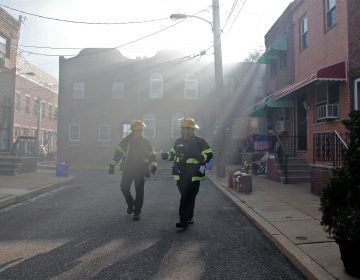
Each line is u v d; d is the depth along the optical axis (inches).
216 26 644.1
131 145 320.8
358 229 165.9
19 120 1245.7
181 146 284.4
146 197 448.8
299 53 603.2
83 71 1195.3
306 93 548.4
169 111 1173.7
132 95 1182.9
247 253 225.9
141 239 254.4
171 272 192.9
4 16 837.8
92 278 183.8
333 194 183.9
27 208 372.5
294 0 613.3
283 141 643.5
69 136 1192.2
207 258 215.8
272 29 754.2
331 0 487.2
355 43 416.2
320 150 453.7
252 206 358.0
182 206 282.8
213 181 590.2
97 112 1187.9
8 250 228.5
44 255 219.1
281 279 185.3
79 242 246.2
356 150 179.6
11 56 882.1
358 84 413.1
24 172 707.4
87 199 431.8
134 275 188.2
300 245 225.3
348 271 174.7
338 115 457.1
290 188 479.8
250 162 687.1
